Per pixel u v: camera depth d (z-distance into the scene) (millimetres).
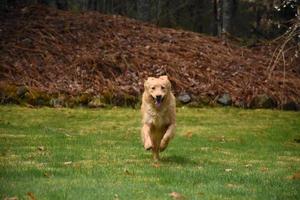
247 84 21344
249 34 35344
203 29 38219
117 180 8914
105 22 24500
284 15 30594
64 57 21219
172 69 21312
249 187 8703
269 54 24938
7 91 19031
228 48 24469
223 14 28500
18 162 10477
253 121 18141
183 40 24109
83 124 16484
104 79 20312
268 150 13422
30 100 18922
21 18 23891
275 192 8391
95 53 21641
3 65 20266
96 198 7574
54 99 19047
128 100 19516
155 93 10305
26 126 15773
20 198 7469
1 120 16500
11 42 21766
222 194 8148
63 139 13758
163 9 38219
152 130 10727
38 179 8820
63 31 22984
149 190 8211
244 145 14102
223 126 17062
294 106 20641
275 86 21438
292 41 25312
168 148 12984
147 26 25234
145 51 22375
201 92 20500
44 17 24250
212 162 11273
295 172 10305
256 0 34375
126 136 14711
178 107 19703
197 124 17250
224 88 20859
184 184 8758
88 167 10078
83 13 25828
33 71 20250
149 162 10875
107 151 12148
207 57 22781
